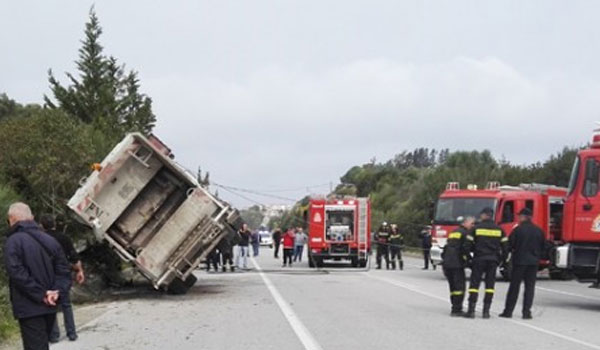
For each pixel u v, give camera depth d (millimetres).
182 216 16766
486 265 13398
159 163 16766
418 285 20766
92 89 44781
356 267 31656
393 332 11445
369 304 15516
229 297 17125
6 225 14109
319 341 10547
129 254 16719
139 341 10617
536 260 13344
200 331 11602
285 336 11023
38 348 6711
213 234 16828
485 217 13523
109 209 16484
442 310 14508
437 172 50656
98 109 44062
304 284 21047
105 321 12875
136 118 45844
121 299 16844
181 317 13414
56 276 6941
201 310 14508
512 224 23844
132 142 16562
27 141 17922
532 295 13406
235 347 10070
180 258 16703
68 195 18219
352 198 31219
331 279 23219
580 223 15891
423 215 48812
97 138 21750
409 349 9906
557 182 43125
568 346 10258
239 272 26953
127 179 16656
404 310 14445
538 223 23984
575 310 15219
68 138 18391
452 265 13578
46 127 18375
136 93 46719
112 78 46125
